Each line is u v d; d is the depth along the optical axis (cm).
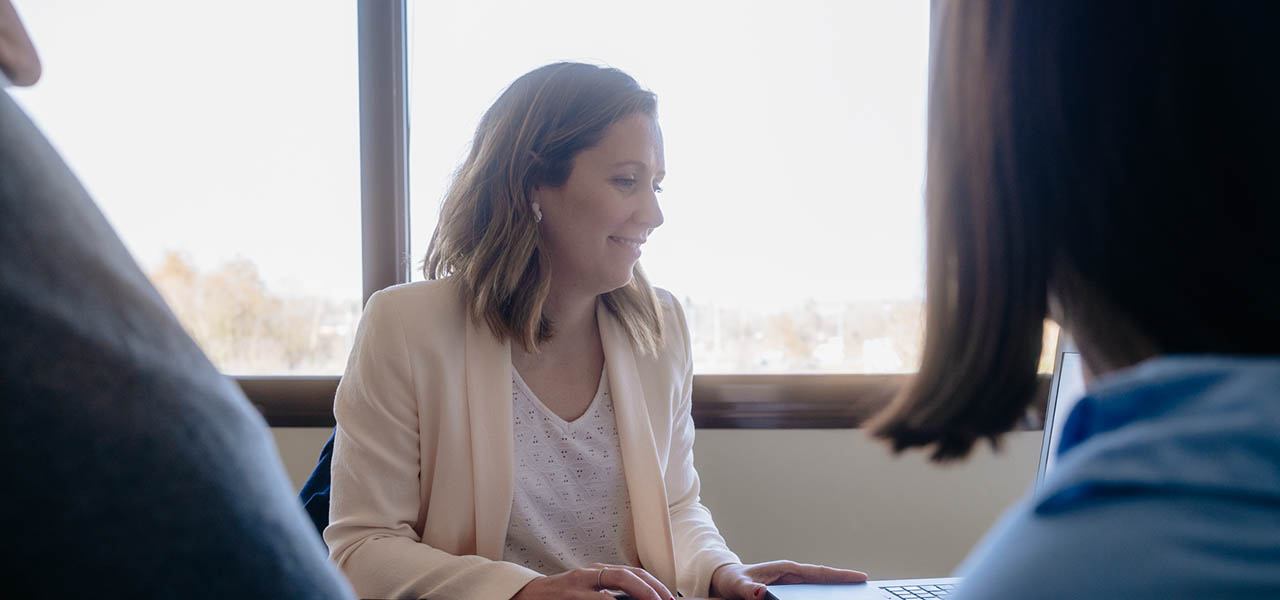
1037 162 35
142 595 29
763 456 226
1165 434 29
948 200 38
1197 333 32
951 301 39
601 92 138
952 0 39
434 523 134
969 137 37
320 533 141
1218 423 29
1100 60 33
